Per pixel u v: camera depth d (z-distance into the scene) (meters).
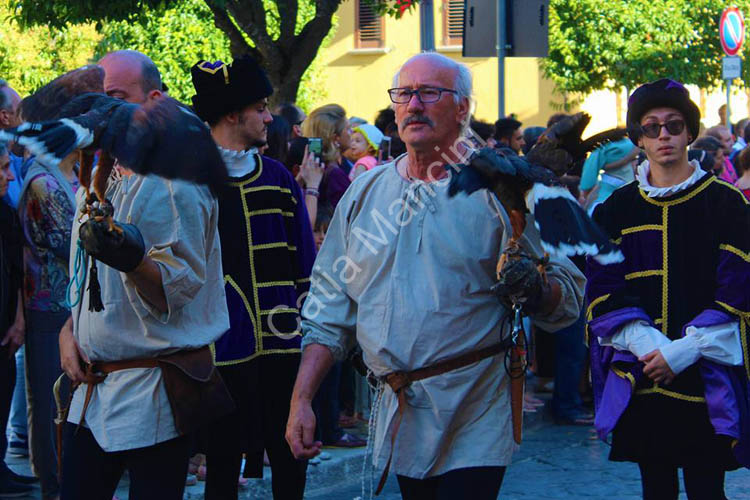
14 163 6.63
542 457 7.59
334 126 7.50
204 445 4.70
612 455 4.55
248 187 4.88
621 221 4.57
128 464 3.87
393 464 3.71
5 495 6.12
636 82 21.25
